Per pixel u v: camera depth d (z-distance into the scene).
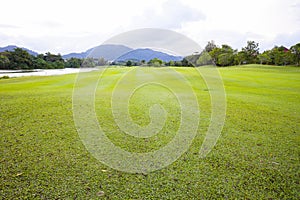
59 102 6.73
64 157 3.09
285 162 3.02
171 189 2.34
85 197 2.18
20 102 6.79
